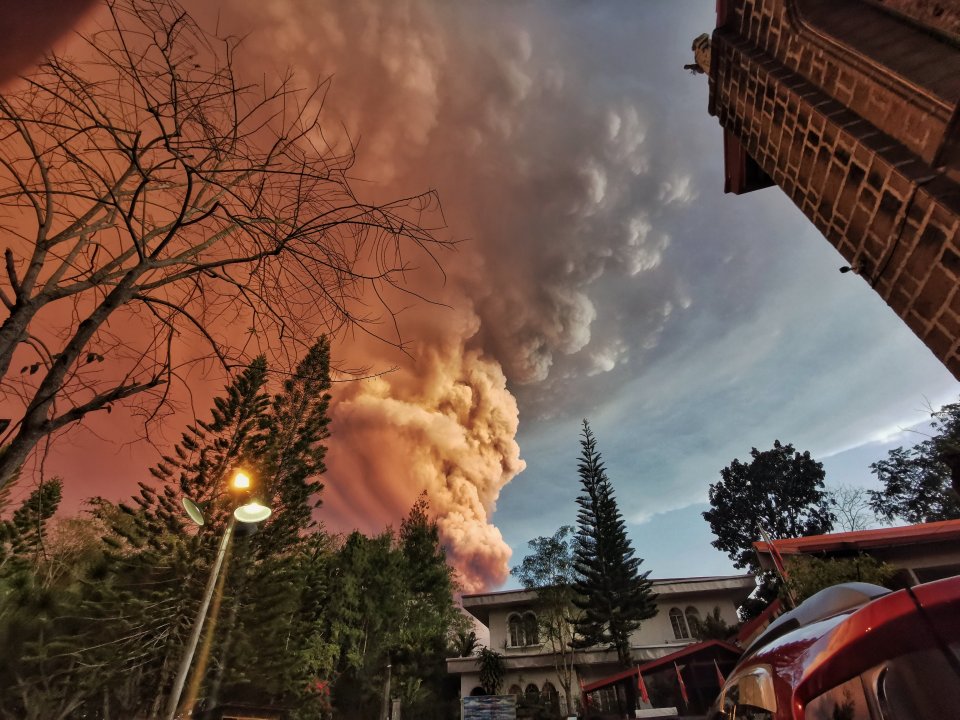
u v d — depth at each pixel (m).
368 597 23.03
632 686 15.40
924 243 3.44
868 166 3.80
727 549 32.47
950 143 3.28
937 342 3.44
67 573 10.09
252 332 2.20
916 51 3.63
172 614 11.94
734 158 6.47
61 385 1.74
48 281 1.89
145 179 1.89
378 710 21.38
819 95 4.34
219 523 13.48
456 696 23.31
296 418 16.50
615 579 21.53
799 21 4.59
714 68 5.89
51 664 10.32
